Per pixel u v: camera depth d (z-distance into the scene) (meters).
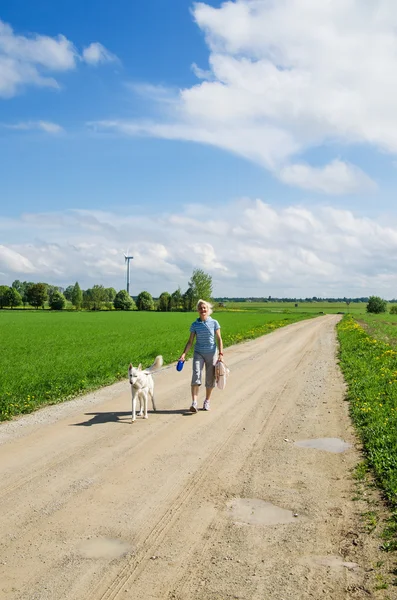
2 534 5.21
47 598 4.06
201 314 11.22
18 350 26.03
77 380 15.27
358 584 4.25
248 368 18.48
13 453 8.02
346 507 5.89
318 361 20.27
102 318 81.81
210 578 4.37
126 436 9.04
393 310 129.88
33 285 170.38
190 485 6.64
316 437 8.99
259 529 5.36
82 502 6.05
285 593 4.12
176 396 12.98
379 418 9.57
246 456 7.91
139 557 4.75
